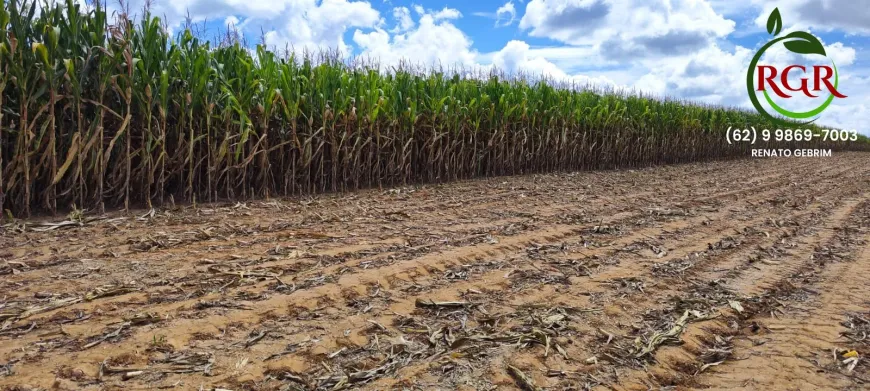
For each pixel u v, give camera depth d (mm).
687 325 3250
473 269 4164
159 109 6043
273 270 3846
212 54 6770
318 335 2791
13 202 5242
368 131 8727
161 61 6113
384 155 9250
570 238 5469
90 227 4941
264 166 7160
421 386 2336
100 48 5270
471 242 5008
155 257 4078
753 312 3570
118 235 4699
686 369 2723
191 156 6301
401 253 4484
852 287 4113
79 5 5465
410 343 2762
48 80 5043
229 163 6750
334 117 7984
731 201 8750
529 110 12227
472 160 10938
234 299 3230
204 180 6875
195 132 6609
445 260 4320
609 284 3961
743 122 23719
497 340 2842
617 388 2439
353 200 7414
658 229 6148
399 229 5500
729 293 3912
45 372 2258
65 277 3521
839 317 3443
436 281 3826
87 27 5559
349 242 4820
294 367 2439
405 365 2520
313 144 8039
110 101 5824
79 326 2734
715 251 5211
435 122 9953
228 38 7363
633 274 4266
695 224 6555
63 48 5359
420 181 9977
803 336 3113
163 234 4773
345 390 2268
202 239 4723
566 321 3168
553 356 2703
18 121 5355
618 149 15805
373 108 8594
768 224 6730
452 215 6492
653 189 10188
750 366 2723
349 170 8547
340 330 2873
